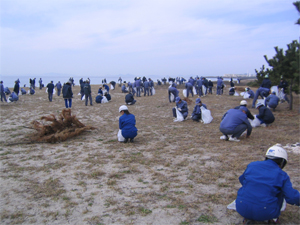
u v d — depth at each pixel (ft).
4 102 65.62
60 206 13.39
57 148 24.26
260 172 10.61
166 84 155.94
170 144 24.95
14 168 18.88
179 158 20.56
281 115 38.19
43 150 23.59
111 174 17.47
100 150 23.35
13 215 12.49
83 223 11.79
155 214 12.39
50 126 28.02
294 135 26.45
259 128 30.76
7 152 22.66
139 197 14.11
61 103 63.57
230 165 18.51
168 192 14.69
